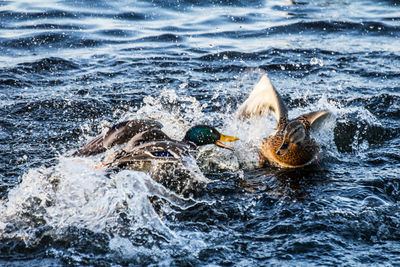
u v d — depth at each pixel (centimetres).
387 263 852
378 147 1375
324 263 853
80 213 1002
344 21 2627
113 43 2323
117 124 1196
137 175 1084
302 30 2536
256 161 1322
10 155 1295
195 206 1059
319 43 2342
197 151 1252
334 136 1416
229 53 2208
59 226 962
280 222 984
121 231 952
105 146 1162
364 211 1009
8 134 1424
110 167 1093
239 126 1497
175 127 1480
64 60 2075
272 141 1301
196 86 1853
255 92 1434
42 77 1903
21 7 2689
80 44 2283
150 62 2094
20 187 1089
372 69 1997
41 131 1457
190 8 2850
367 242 919
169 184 1130
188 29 2525
